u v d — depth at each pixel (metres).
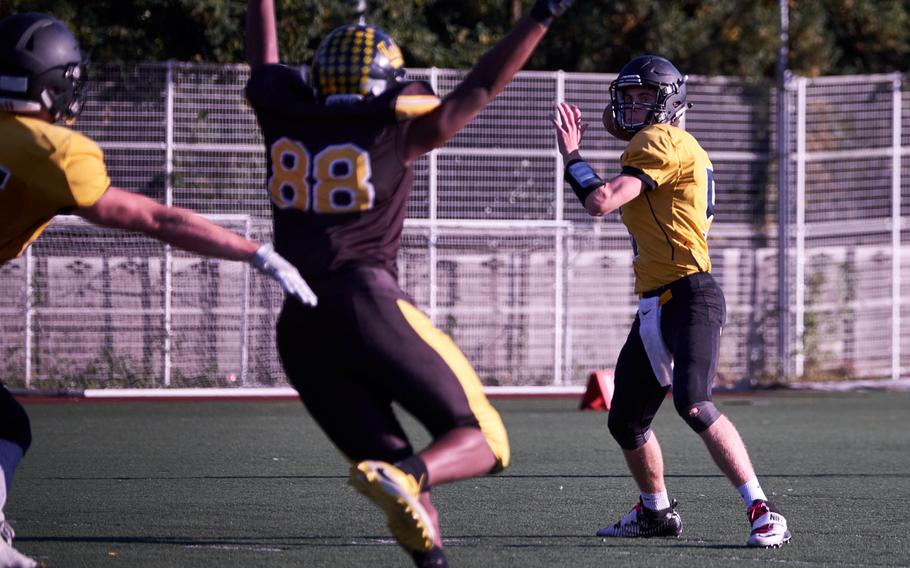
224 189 47.03
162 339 46.28
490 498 22.78
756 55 60.94
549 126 48.50
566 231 48.28
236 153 47.06
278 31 52.16
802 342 50.47
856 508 21.69
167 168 46.47
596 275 49.09
